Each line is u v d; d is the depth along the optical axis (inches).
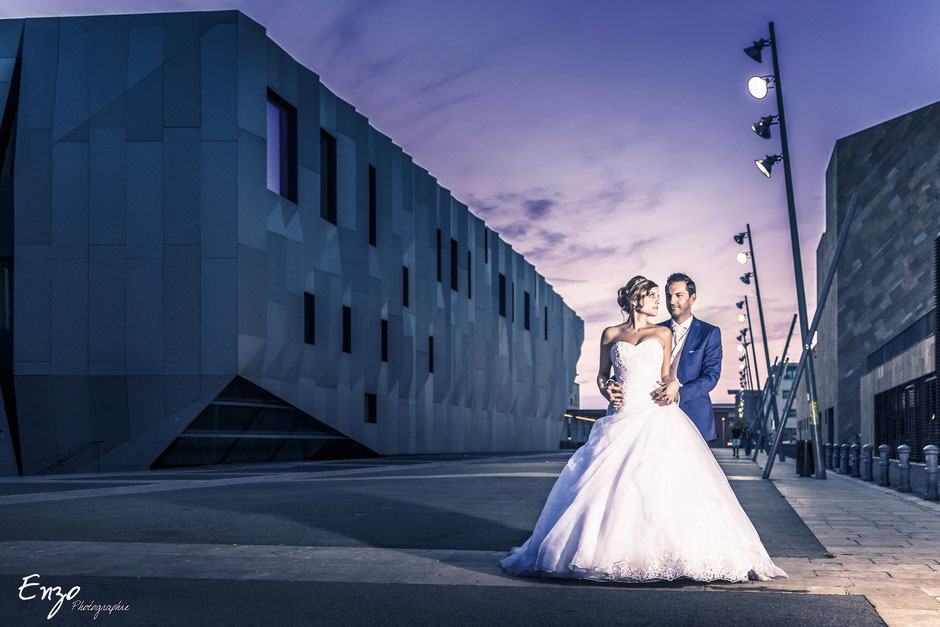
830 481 773.9
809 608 205.2
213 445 1285.7
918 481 784.3
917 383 1375.5
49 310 1247.5
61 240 1251.8
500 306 2503.7
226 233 1242.6
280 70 1373.0
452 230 2140.7
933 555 291.0
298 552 300.8
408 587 235.0
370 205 1713.8
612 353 260.2
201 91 1259.8
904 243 1815.9
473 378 2244.1
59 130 1261.1
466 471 969.5
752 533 245.0
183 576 254.1
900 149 1860.2
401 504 501.7
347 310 1569.9
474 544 323.6
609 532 236.5
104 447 1235.9
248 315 1253.1
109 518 426.9
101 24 1279.5
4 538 348.5
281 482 762.2
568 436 4197.8
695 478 243.0
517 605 210.1
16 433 1270.9
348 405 1558.8
